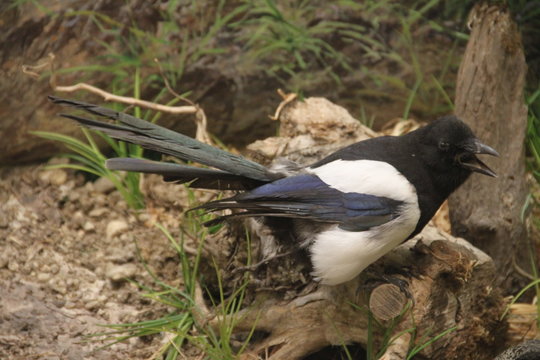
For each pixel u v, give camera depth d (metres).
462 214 10.41
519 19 12.94
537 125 11.70
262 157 10.05
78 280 10.18
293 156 10.07
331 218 8.32
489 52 10.35
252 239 9.43
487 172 8.48
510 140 10.44
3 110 11.58
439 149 8.38
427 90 12.70
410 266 8.90
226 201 8.30
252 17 12.38
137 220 11.27
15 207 11.23
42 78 11.67
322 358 9.33
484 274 8.99
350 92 12.55
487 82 10.38
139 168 8.32
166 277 10.41
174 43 12.14
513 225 10.31
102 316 9.73
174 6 12.18
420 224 8.57
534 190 11.53
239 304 9.15
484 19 10.48
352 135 10.34
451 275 8.70
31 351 9.06
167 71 12.08
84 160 11.70
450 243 8.96
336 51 12.52
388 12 12.71
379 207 8.27
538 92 11.74
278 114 10.57
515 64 10.41
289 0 12.61
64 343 9.22
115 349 9.24
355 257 8.33
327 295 8.93
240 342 9.41
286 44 12.30
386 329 8.73
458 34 12.71
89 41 11.91
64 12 11.87
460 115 10.62
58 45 11.81
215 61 12.16
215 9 12.28
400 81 12.61
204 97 12.20
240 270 9.19
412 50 12.67
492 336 9.34
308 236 8.59
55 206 11.38
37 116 11.72
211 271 10.09
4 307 9.57
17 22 11.72
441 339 8.77
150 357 9.16
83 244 10.81
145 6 12.11
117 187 11.48
